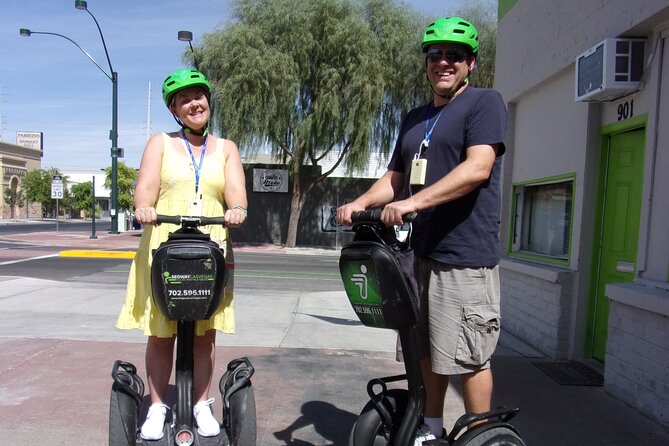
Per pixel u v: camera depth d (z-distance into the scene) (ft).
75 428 12.41
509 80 24.54
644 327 13.73
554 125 20.42
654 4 13.78
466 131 8.19
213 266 8.71
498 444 7.71
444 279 8.30
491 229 8.34
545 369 17.31
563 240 20.47
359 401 14.55
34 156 215.92
